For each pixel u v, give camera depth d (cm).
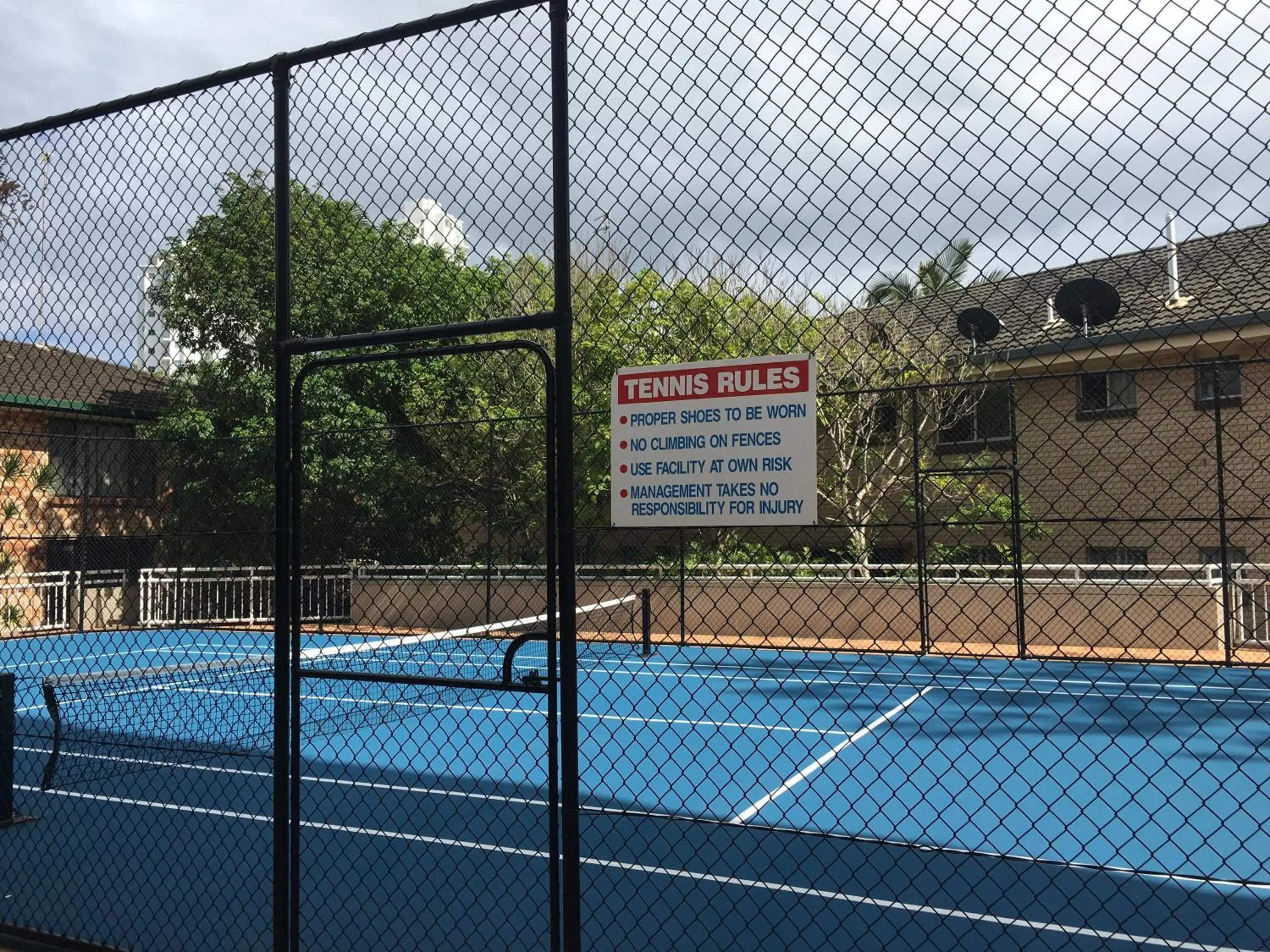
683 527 272
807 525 260
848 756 806
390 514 1505
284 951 332
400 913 461
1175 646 1259
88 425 1543
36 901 487
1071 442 1350
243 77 366
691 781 719
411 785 710
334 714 1041
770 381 265
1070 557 1286
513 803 658
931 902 465
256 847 575
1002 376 848
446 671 1285
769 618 1413
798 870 451
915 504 1123
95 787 727
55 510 1505
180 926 448
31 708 1070
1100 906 455
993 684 1125
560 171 298
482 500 1458
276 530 343
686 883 501
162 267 540
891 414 949
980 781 709
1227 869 502
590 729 952
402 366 1563
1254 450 1271
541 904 473
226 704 1096
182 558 1739
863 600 1381
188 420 1605
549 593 291
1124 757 791
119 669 878
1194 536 1301
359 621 1545
